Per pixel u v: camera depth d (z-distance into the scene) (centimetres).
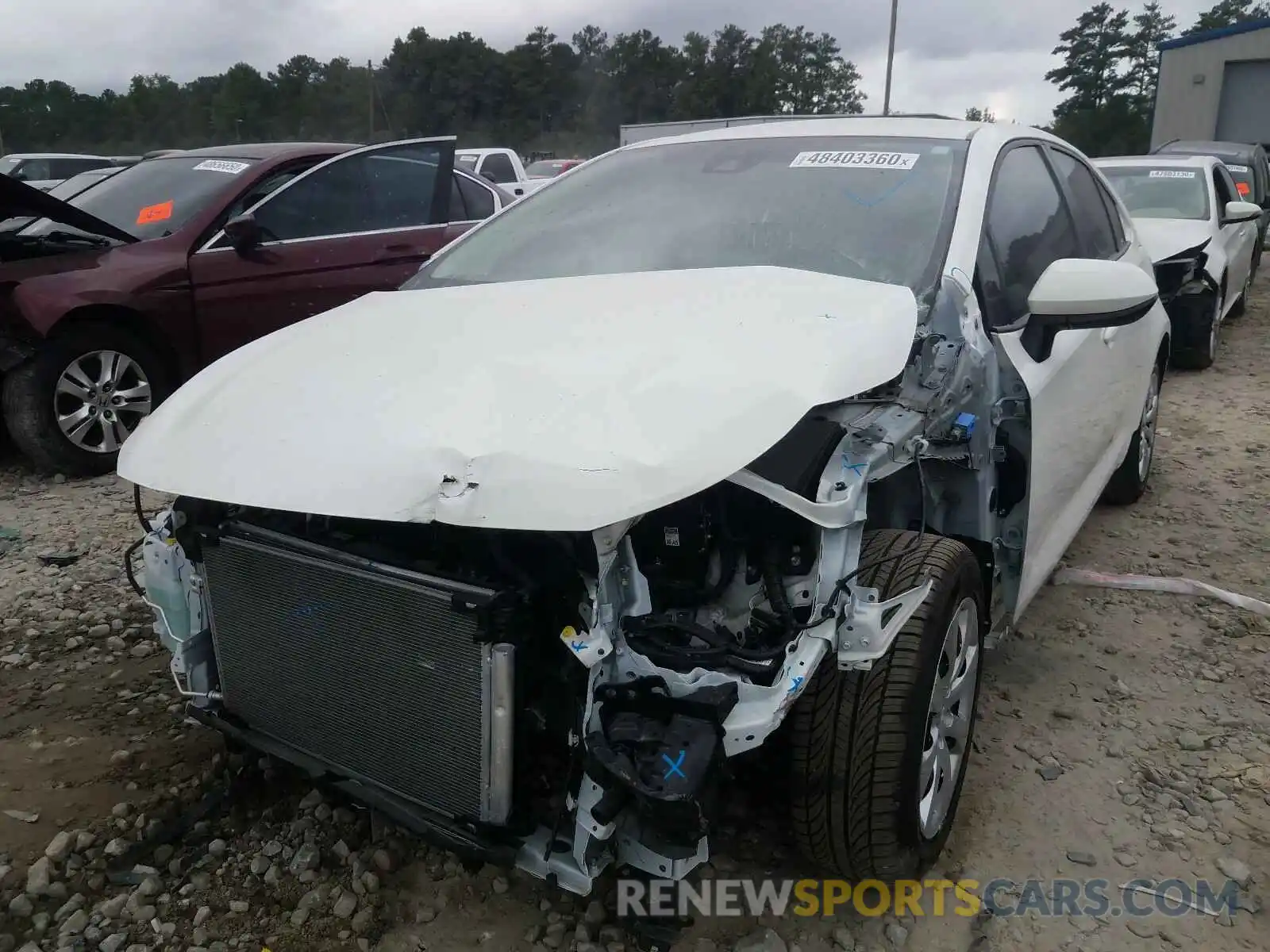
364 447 196
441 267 335
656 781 175
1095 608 388
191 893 239
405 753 207
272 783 278
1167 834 260
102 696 326
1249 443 607
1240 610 384
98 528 477
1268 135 3009
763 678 191
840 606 197
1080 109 8206
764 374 206
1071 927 230
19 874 244
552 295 271
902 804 214
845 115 364
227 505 232
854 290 251
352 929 228
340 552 207
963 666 252
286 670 223
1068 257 357
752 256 291
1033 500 288
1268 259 1602
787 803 223
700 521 211
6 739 301
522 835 197
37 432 538
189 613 243
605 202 337
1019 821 266
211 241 579
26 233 582
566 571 190
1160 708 319
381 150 655
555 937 224
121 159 1811
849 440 212
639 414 193
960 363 253
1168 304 786
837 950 223
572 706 194
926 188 300
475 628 188
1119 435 425
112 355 558
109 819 264
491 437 190
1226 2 8556
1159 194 866
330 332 262
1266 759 290
